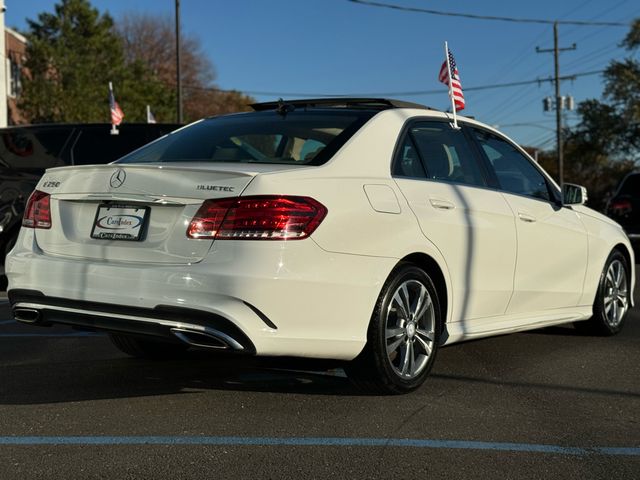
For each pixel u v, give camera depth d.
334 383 4.71
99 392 4.47
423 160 4.69
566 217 5.84
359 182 4.13
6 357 5.41
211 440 3.62
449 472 3.25
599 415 4.14
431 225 4.44
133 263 3.89
